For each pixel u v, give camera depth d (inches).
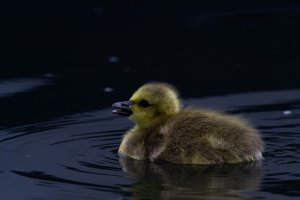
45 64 850.1
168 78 790.5
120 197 464.1
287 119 644.1
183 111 569.3
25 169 520.4
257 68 823.1
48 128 622.5
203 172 507.8
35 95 730.8
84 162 534.6
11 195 476.1
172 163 533.0
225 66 836.0
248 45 915.4
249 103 702.5
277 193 465.7
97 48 908.0
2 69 834.8
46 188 483.8
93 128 622.8
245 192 468.1
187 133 538.0
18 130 617.0
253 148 531.5
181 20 1018.7
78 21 1021.2
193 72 812.6
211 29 982.4
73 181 494.6
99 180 496.1
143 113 572.7
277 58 861.8
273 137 589.0
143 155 545.0
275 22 1005.8
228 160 525.0
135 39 946.7
